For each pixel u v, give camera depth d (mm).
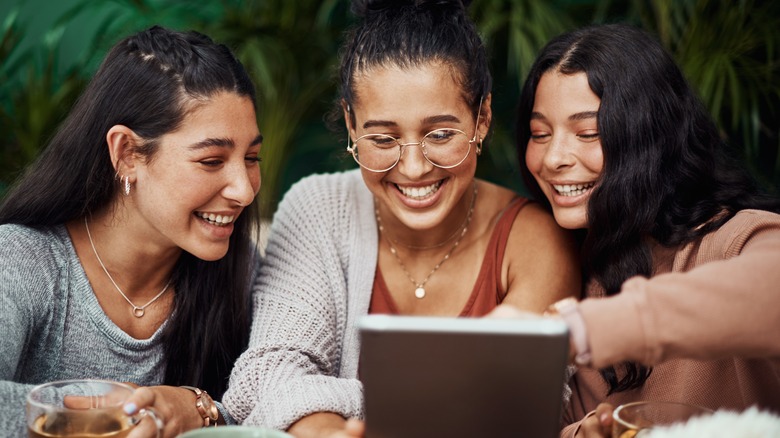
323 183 1673
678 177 1422
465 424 912
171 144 1328
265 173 2904
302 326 1473
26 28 3373
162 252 1456
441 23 1391
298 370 1378
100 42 3020
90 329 1441
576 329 971
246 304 1575
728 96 2684
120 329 1459
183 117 1319
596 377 1483
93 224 1450
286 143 3014
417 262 1578
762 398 1296
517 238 1555
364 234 1596
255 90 1429
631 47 1403
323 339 1485
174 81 1327
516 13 2717
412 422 916
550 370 888
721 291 975
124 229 1428
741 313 970
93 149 1383
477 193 1611
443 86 1369
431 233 1551
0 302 1325
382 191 1461
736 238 1271
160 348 1512
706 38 2596
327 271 1561
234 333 1561
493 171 3148
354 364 1535
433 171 1413
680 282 987
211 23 3004
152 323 1509
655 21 2773
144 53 1361
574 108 1399
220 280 1527
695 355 982
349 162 3318
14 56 3408
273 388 1324
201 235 1391
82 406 1065
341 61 1478
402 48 1368
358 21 1501
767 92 2621
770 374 1280
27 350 1412
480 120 1468
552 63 1442
